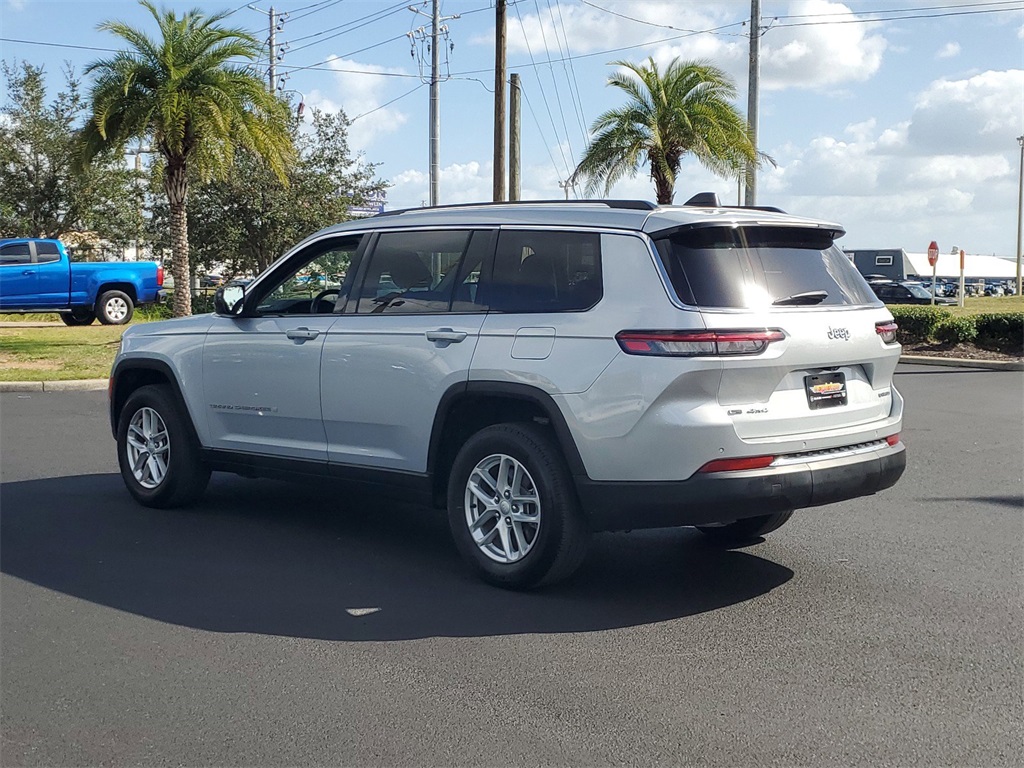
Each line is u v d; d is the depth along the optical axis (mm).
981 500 7996
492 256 5930
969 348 21562
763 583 5863
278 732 3938
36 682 4430
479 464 5770
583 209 5695
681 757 3723
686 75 26797
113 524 7223
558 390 5371
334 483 6625
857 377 5738
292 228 31891
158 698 4258
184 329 7473
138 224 33906
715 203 5879
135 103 20875
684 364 5043
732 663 4633
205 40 21047
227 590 5715
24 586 5789
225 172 21781
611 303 5328
